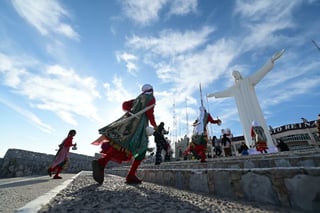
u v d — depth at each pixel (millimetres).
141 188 2701
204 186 2512
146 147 3045
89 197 1913
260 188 1871
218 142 13492
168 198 1971
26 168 13219
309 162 2809
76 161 16422
